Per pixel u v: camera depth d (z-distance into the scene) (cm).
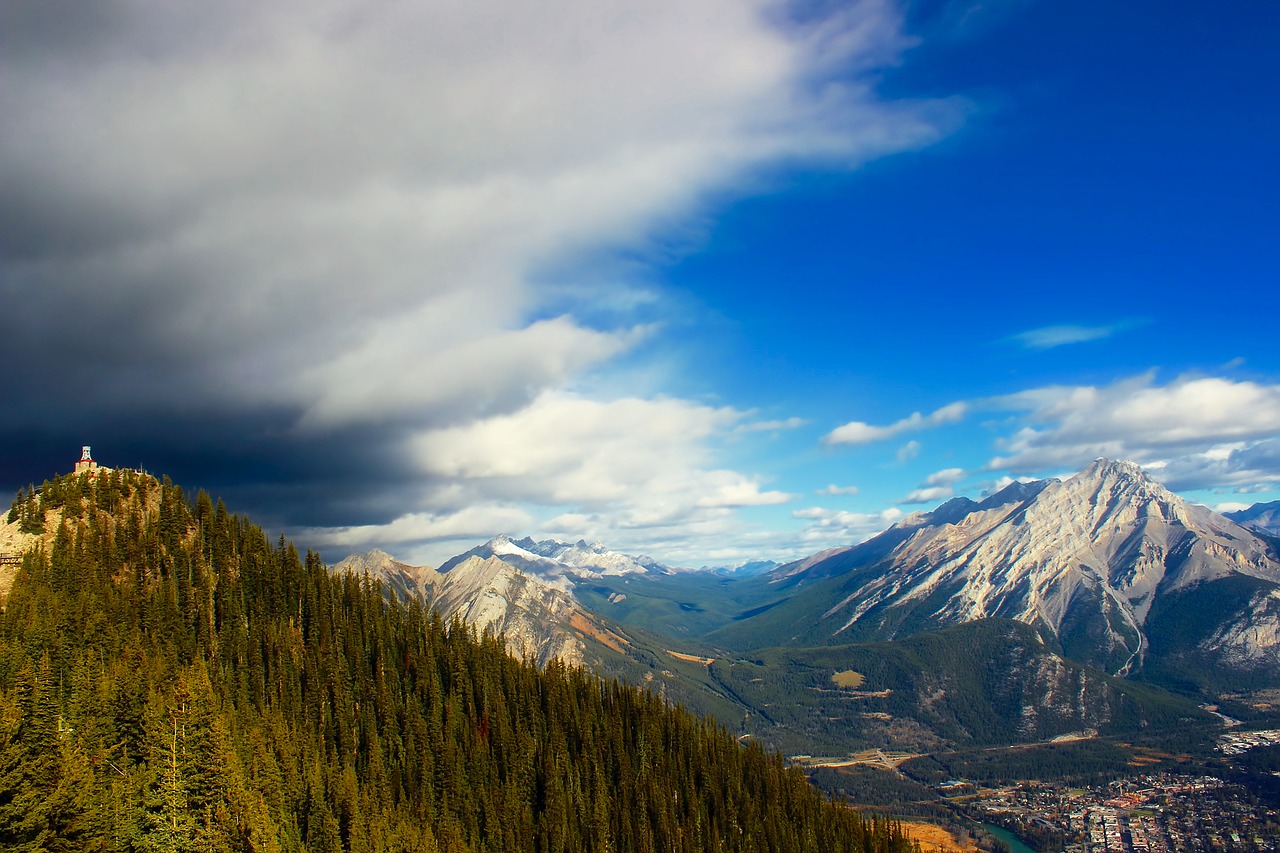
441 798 18912
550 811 19600
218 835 12525
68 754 11819
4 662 15600
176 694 15075
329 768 16400
